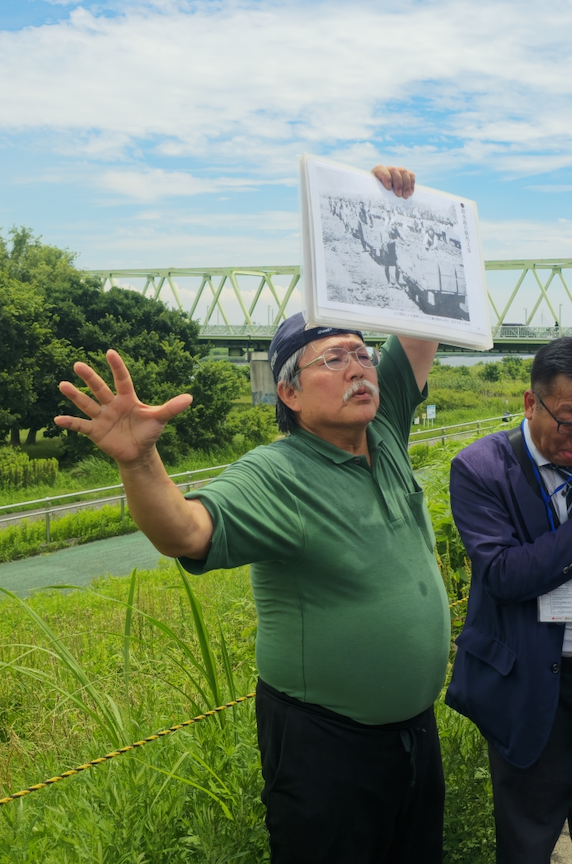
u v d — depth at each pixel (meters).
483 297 2.29
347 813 1.98
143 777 2.43
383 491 2.05
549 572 2.04
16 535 16.09
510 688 2.19
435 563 2.20
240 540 1.78
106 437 1.53
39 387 34.09
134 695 3.72
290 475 1.92
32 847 2.19
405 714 1.99
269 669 2.04
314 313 1.86
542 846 2.19
